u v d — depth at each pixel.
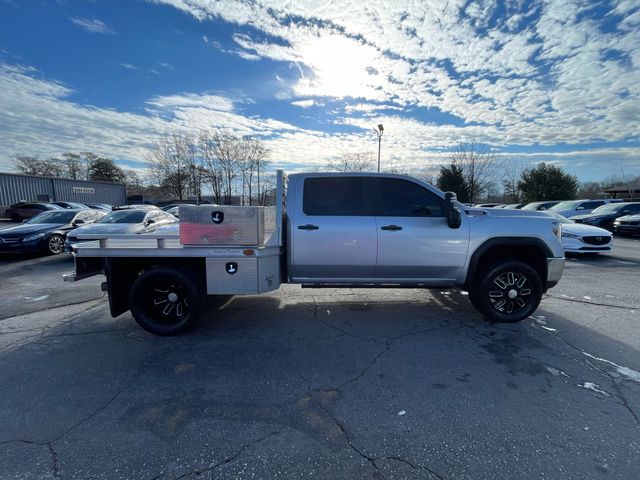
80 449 2.05
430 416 2.35
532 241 4.03
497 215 4.18
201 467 1.91
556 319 4.27
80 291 5.88
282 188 4.09
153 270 3.77
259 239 3.76
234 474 1.86
